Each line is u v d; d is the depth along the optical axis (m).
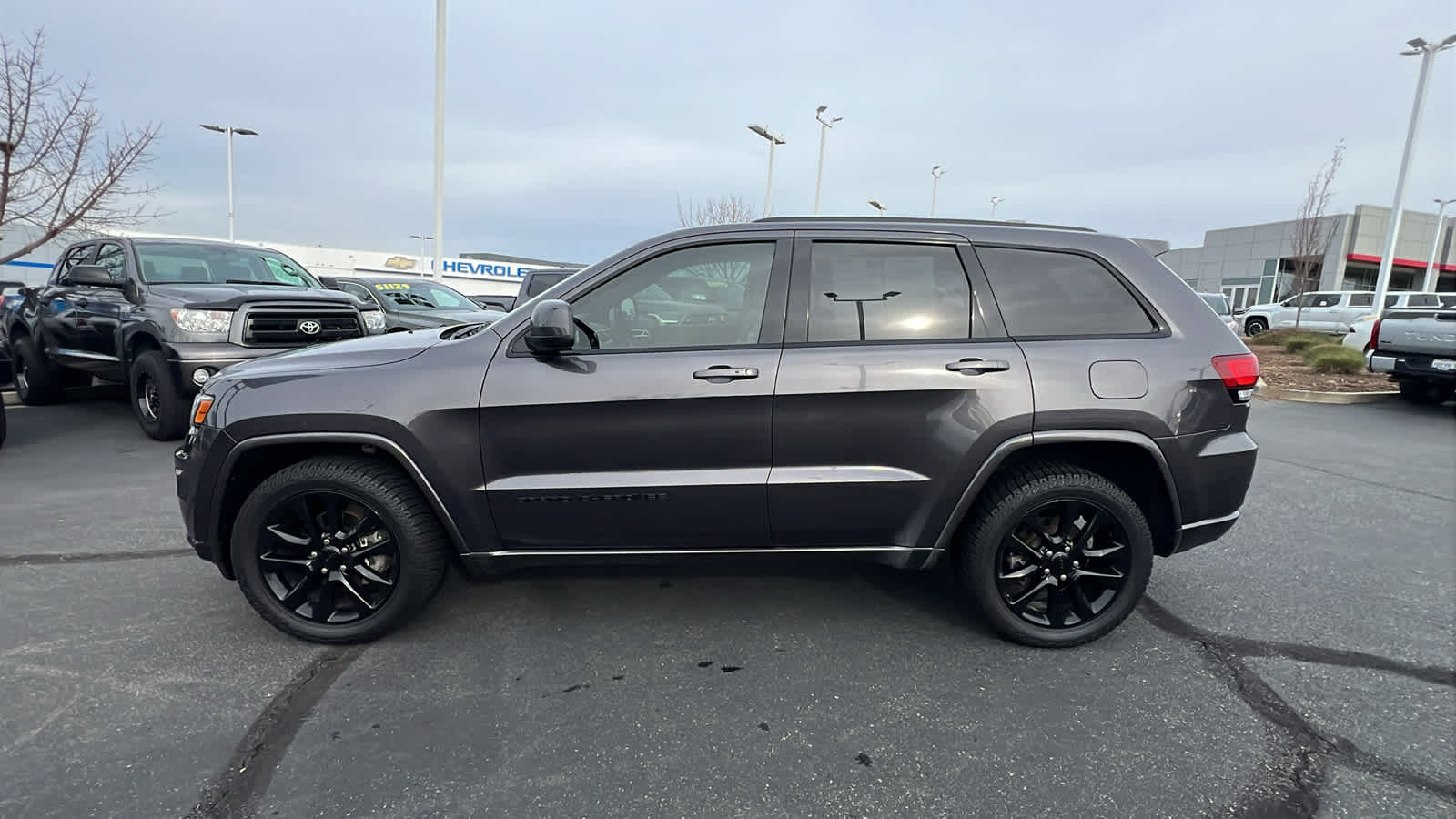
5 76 9.41
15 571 3.80
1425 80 18.52
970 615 3.41
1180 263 39.12
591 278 3.00
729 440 2.90
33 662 2.90
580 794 2.19
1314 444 7.44
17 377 8.88
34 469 5.84
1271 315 24.47
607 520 2.97
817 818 2.10
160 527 4.47
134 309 6.80
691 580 3.78
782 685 2.81
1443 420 8.98
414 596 3.03
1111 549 3.06
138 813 2.10
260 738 2.45
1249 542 4.43
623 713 2.61
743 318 2.98
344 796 2.17
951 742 2.46
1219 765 2.35
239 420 2.91
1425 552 4.27
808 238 3.03
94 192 10.22
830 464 2.93
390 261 43.31
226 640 3.11
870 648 3.10
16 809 2.10
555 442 2.89
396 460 2.97
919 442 2.91
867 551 3.07
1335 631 3.29
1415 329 9.63
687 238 3.04
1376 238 31.98
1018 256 3.06
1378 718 2.62
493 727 2.53
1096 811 2.14
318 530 3.04
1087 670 2.94
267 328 6.77
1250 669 2.95
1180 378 2.94
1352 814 2.13
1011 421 2.89
